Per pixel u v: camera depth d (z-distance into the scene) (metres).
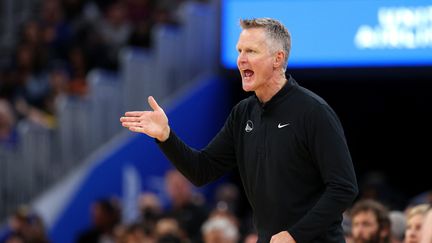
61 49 36.88
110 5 37.84
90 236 28.33
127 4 36.78
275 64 11.32
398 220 17.66
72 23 37.59
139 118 11.67
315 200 11.27
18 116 34.50
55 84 34.84
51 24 37.97
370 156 32.69
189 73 33.03
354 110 32.50
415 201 24.27
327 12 29.56
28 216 30.47
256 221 11.69
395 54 28.62
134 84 32.31
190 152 11.91
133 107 32.22
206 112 32.72
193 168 11.91
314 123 11.10
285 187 11.27
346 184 10.90
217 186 32.78
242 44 11.28
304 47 29.88
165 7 36.88
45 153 32.03
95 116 32.03
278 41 11.29
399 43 28.56
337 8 29.45
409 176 32.50
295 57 29.94
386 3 28.77
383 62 28.77
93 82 32.19
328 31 29.56
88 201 31.27
